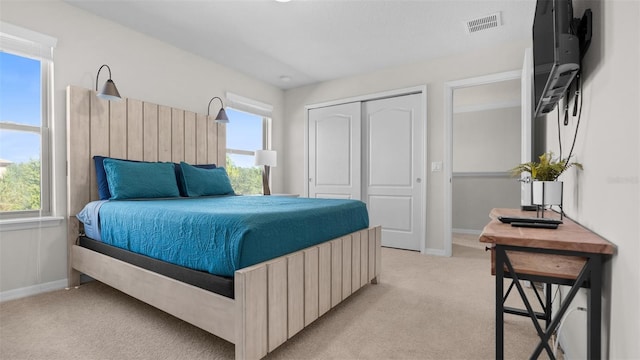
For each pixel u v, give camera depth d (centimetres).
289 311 162
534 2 254
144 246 192
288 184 503
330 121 459
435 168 375
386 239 415
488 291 247
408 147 398
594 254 99
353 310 211
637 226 81
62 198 258
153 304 178
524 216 167
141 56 313
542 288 246
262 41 331
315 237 194
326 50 352
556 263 105
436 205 374
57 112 256
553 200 145
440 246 371
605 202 108
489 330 183
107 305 217
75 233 257
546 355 159
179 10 271
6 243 230
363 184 434
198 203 236
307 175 482
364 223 261
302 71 422
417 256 364
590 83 125
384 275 290
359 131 432
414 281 272
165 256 178
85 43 272
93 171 269
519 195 501
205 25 297
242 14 277
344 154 446
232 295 142
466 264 329
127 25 298
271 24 294
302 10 269
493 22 288
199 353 157
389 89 408
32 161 248
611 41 103
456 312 207
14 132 241
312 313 180
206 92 378
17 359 151
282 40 328
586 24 123
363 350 162
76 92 259
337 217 221
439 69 373
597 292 99
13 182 240
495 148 516
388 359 153
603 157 110
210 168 357
